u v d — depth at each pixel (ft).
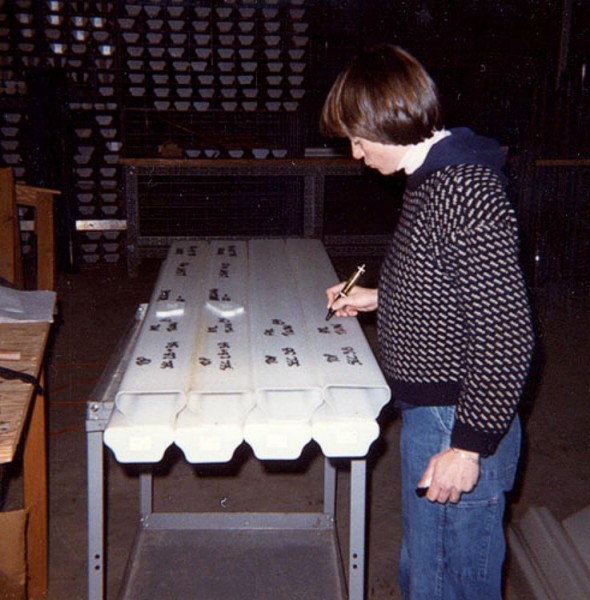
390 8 20.83
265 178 20.77
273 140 20.99
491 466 5.00
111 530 8.96
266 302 6.73
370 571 8.30
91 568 5.84
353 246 20.24
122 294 17.76
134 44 19.67
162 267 7.86
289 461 10.52
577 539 7.75
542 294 17.60
